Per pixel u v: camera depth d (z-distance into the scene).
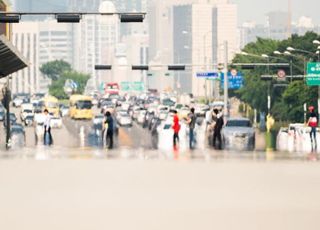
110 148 87.50
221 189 40.03
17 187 40.72
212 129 106.88
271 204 34.88
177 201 35.78
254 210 33.53
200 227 30.27
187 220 31.31
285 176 45.72
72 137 139.12
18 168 50.94
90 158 60.69
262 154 69.75
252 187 40.62
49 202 35.53
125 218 31.80
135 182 42.94
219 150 80.69
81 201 35.94
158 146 96.50
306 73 159.62
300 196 37.50
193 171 49.00
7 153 69.62
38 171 48.84
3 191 38.97
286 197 37.12
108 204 34.88
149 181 43.34
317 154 70.12
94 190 39.47
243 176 45.94
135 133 160.50
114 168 51.06
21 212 32.91
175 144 92.38
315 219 31.84
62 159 59.34
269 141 125.44
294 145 104.69
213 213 33.00
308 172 48.25
